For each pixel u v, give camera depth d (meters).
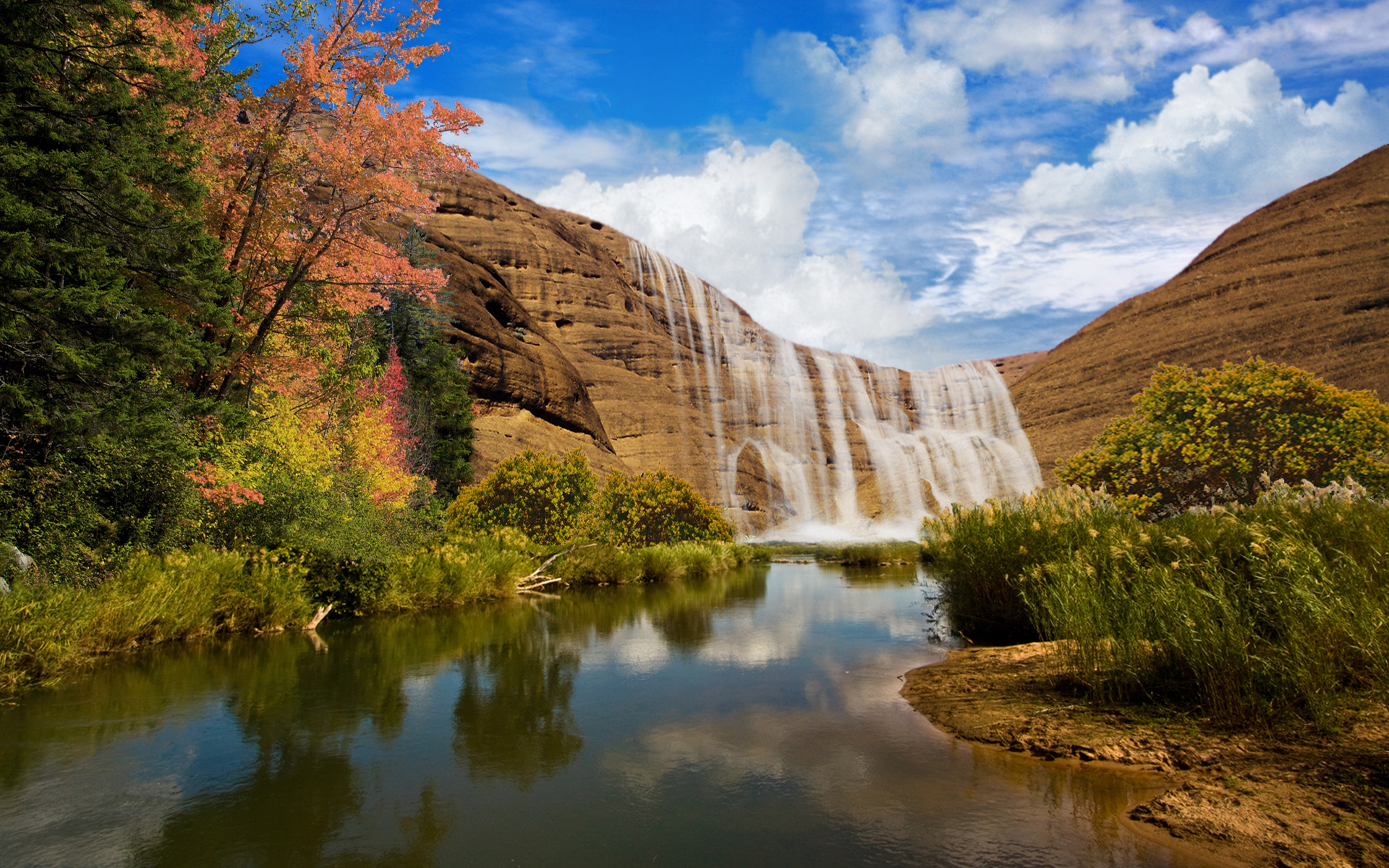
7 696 6.02
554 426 53.97
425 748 4.58
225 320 11.65
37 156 8.95
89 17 9.87
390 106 13.82
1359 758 3.49
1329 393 24.66
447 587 12.74
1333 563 5.16
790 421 83.62
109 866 2.98
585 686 6.31
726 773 4.07
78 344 9.38
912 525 55.38
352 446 15.61
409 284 15.30
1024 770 3.99
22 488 8.81
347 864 2.97
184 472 10.38
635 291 87.81
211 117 12.83
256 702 5.80
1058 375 66.69
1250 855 2.79
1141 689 4.97
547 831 3.30
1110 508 9.15
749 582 17.33
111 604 8.05
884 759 4.27
